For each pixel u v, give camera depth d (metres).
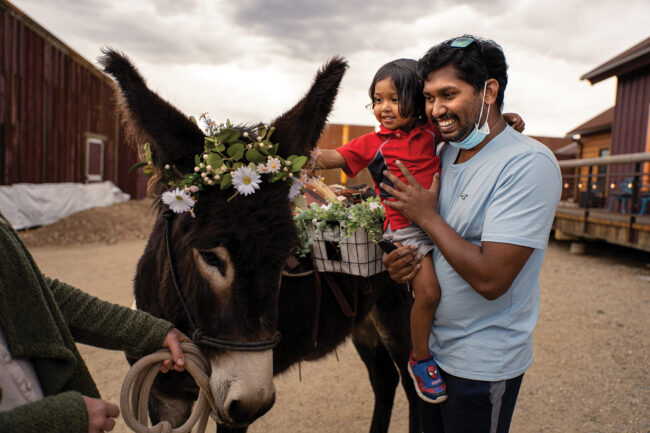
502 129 1.56
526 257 1.42
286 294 1.87
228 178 1.41
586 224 8.82
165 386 1.77
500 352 1.53
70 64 13.30
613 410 3.22
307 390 3.60
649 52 9.96
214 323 1.43
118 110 1.61
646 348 4.28
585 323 4.95
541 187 1.42
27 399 0.99
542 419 3.11
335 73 1.75
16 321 1.00
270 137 1.69
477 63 1.42
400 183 1.53
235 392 1.38
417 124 2.11
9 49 10.34
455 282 1.57
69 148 13.38
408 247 1.62
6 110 10.27
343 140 5.39
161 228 1.83
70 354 1.08
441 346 1.66
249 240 1.36
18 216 10.33
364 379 3.81
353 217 1.85
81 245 9.73
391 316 2.59
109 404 1.05
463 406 1.59
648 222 7.23
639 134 11.22
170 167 1.53
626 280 6.84
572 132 16.97
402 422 3.16
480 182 1.51
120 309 1.38
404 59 2.13
